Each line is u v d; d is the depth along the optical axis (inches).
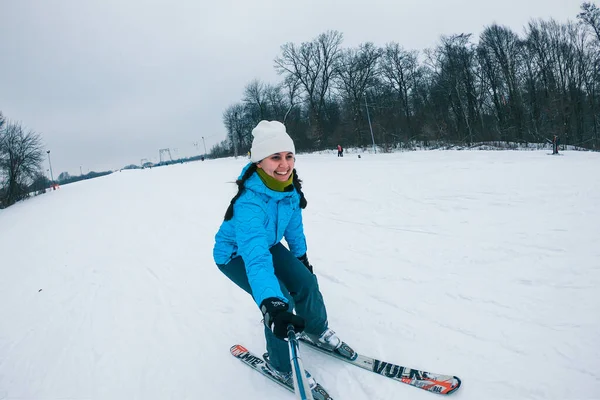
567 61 1368.1
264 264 73.1
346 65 1780.3
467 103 1583.4
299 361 60.1
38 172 1336.1
